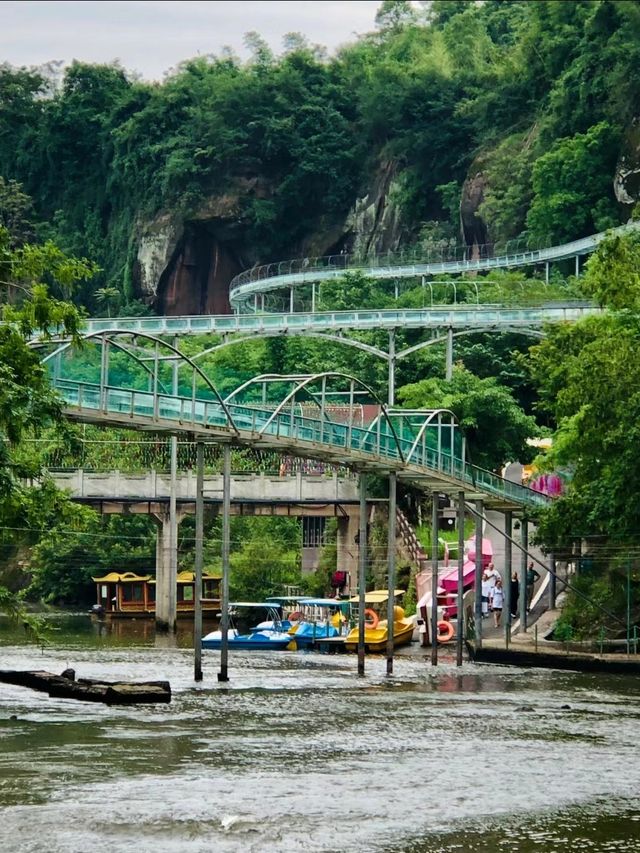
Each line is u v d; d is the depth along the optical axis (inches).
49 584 6195.9
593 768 2108.8
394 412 4028.1
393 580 3558.1
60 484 4827.8
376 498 5142.7
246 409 3265.3
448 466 3890.3
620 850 1689.2
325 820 1761.8
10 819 1724.9
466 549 4997.5
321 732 2413.9
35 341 3002.0
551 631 4291.3
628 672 3629.4
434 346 7721.5
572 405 3964.1
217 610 5649.6
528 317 7288.4
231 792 1884.8
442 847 1676.9
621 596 4074.8
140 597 5757.9
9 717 2491.4
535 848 1688.0
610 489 3836.1
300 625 4453.7
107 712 2596.0
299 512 5260.8
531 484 5305.1
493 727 2509.8
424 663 3895.2
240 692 2987.2
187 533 5856.3
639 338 3996.1
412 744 2298.2
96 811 1765.5
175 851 1624.0
